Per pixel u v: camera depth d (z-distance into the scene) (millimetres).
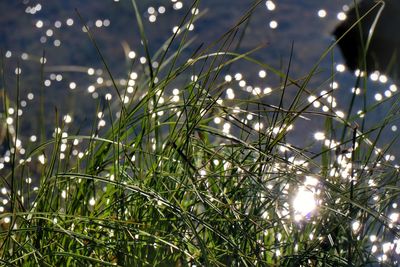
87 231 2781
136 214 2830
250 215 2750
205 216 2836
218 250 2760
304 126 4977
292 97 5492
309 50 6246
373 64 5762
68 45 6691
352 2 6496
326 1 6965
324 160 3074
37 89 6012
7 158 4715
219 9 7047
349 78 5711
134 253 2658
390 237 3199
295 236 2832
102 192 3158
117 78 6113
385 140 4641
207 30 6727
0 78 6184
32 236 2758
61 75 6227
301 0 7055
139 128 4887
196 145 2965
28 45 6730
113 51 6555
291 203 2809
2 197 4129
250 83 5719
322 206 2668
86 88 6000
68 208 2926
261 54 6234
